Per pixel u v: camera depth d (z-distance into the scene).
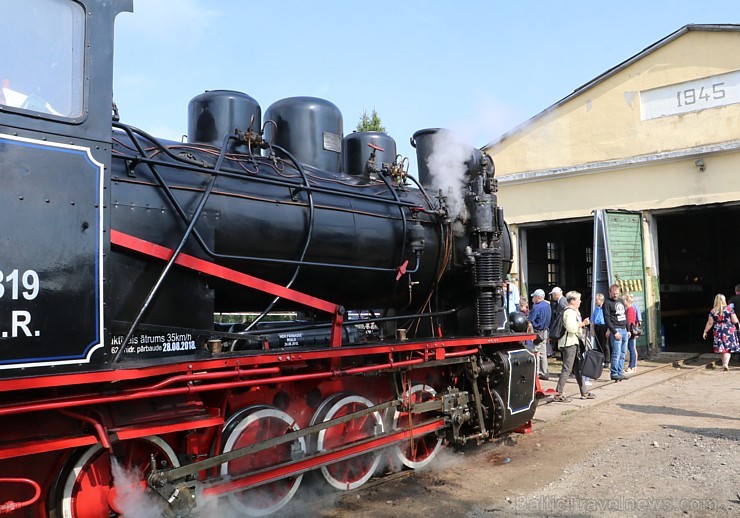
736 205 12.23
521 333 6.21
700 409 7.72
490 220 5.79
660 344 13.41
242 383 3.64
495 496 4.55
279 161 4.77
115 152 3.46
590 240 18.72
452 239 5.88
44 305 2.76
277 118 5.41
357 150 5.80
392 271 5.26
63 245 2.84
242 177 4.15
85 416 2.97
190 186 3.88
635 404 8.17
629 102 13.34
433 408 5.12
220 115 4.73
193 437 3.63
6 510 2.73
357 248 4.94
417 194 5.92
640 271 13.11
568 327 8.38
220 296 4.29
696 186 12.45
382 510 4.27
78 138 2.94
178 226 3.73
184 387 3.37
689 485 4.70
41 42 2.87
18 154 2.73
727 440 6.04
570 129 14.09
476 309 5.85
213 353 3.68
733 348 11.56
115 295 3.40
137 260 3.51
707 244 20.22
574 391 9.17
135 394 3.08
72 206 2.89
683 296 18.25
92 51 3.04
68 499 3.05
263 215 4.28
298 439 4.14
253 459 3.99
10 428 2.83
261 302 4.55
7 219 2.67
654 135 13.02
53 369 2.77
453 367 5.65
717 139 12.23
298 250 4.53
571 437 6.36
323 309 4.40
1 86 2.72
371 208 5.18
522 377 5.90
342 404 4.50
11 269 2.66
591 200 13.77
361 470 4.75
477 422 5.59
